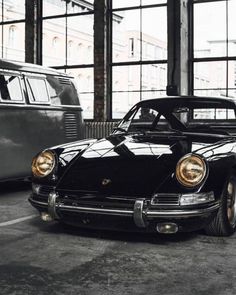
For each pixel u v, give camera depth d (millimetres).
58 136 6031
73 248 3145
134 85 11500
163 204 2986
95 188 3129
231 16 10234
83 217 3168
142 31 11367
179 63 10258
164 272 2654
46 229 3689
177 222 3018
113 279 2529
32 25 12664
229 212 3516
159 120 4191
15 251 3066
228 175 3275
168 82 10398
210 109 4090
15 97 5375
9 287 2400
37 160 3459
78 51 12500
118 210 3027
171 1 10250
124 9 11539
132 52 11477
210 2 10414
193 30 10633
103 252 3055
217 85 10453
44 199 3330
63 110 6148
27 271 2660
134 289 2377
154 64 11211
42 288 2389
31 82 5660
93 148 3607
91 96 12344
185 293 2320
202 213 3037
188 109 4156
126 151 3434
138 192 3020
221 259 2914
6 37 14086
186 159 3066
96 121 11547
